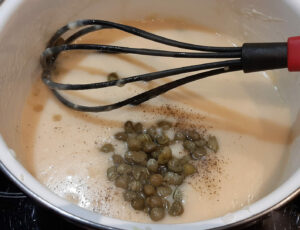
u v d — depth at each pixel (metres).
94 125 0.33
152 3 0.38
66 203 0.24
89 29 0.36
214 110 0.35
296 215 0.31
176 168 0.31
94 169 0.32
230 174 0.32
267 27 0.35
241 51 0.28
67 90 0.34
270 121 0.34
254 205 0.25
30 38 0.33
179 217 0.30
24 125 0.33
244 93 0.35
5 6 0.31
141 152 0.31
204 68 0.29
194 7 0.37
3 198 0.31
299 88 0.34
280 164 0.32
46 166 0.32
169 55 0.30
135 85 0.35
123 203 0.30
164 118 0.34
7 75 0.32
